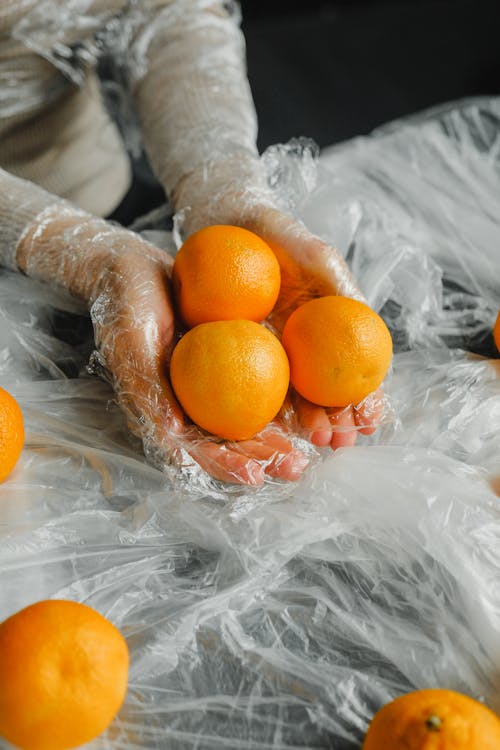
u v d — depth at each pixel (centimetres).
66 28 89
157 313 70
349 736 54
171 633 58
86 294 76
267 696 56
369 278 84
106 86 101
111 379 72
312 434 69
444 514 62
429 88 149
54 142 97
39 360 77
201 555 63
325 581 61
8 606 59
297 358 66
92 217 80
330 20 167
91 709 50
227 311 68
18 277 83
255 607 60
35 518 65
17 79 91
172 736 54
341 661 57
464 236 89
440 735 48
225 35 97
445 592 60
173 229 86
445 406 72
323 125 138
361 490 65
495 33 162
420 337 80
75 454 69
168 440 66
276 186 88
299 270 74
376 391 70
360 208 89
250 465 65
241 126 90
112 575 61
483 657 57
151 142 92
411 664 57
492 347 79
